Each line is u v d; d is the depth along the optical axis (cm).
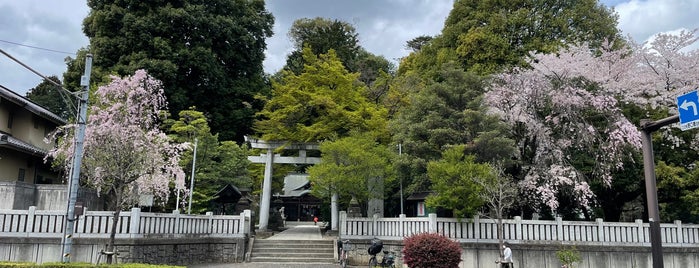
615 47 2358
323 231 2667
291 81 2561
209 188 2406
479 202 1636
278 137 2412
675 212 2189
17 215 1460
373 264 1683
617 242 1772
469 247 1697
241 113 3184
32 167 2336
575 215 2416
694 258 1816
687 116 837
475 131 1844
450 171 1614
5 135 1944
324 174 1908
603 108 1922
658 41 1995
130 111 1510
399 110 2462
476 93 1931
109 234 1486
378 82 2978
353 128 2323
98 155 1440
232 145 2642
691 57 1927
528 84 1956
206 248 1780
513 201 1706
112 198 1798
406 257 1503
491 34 2472
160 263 1570
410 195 2212
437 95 1939
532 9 2570
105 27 2873
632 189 2016
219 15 3161
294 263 1772
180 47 2914
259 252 1877
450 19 2844
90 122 1547
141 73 1573
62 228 1463
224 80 3136
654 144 1919
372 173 1898
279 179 3509
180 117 2586
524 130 1997
